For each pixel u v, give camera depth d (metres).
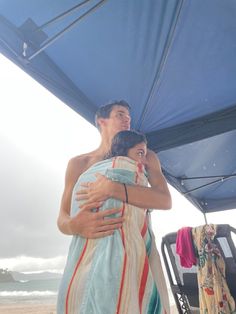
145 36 2.74
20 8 2.41
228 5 2.42
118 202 0.95
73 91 3.23
